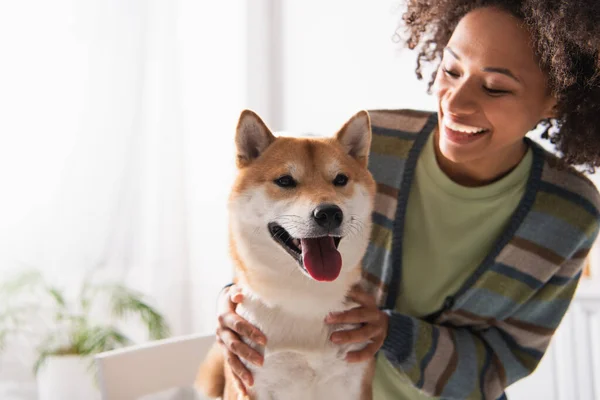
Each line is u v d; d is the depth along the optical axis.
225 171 3.05
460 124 1.35
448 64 1.38
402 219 1.52
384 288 1.56
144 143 2.95
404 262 1.55
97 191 2.83
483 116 1.34
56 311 2.81
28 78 2.69
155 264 3.00
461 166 1.49
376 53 3.01
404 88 2.97
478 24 1.35
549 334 1.57
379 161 1.57
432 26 1.67
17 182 2.70
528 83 1.35
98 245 2.84
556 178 1.49
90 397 2.68
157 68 2.97
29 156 2.71
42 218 2.75
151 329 2.82
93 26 2.79
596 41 1.33
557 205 1.48
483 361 1.52
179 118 3.03
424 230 1.53
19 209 2.71
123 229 2.91
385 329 1.42
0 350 2.68
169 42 2.99
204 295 3.07
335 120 3.10
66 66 2.75
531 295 1.51
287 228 1.33
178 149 3.04
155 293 3.01
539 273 1.49
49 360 2.69
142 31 2.90
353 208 1.41
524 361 1.58
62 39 2.74
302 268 1.32
